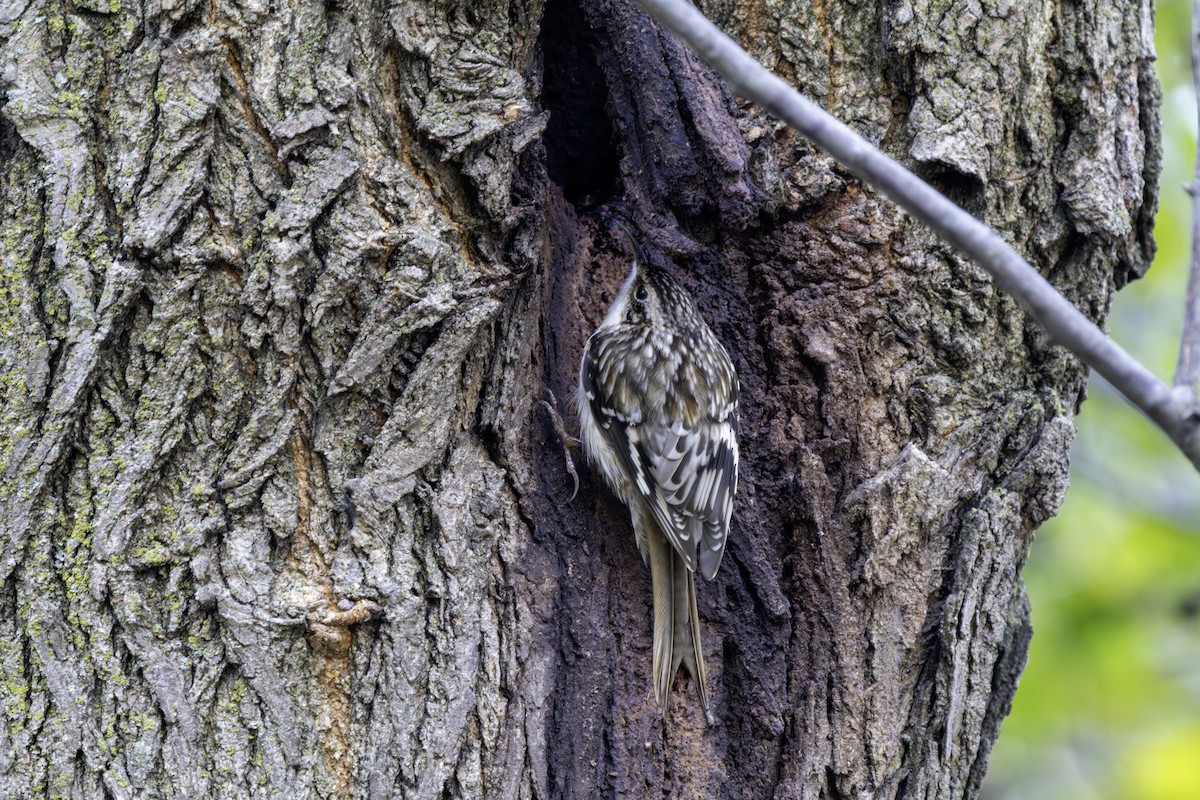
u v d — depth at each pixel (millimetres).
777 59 5699
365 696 4699
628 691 5441
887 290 5570
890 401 5559
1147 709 9086
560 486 5516
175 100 4555
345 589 4680
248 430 4617
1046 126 5602
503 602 5082
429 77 4914
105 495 4496
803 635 5566
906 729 5500
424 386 4863
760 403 5801
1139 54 5777
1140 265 6125
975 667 5512
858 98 5648
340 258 4695
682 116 5805
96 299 4500
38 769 4383
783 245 5762
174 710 4477
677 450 5727
